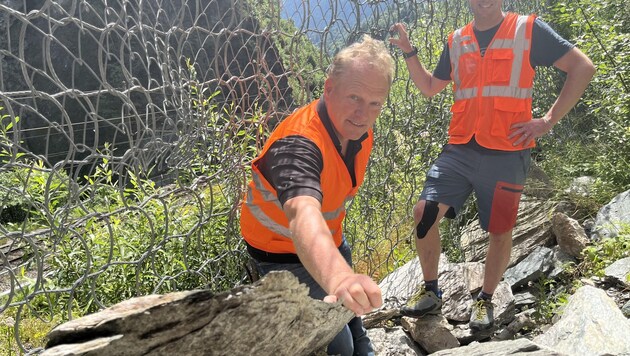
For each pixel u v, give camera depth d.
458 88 3.68
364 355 2.81
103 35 2.12
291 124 2.16
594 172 6.00
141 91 2.33
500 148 3.53
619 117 6.08
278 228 2.40
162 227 3.22
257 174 2.31
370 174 4.14
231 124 3.07
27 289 2.84
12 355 3.21
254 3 3.09
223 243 3.36
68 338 1.25
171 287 3.27
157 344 1.32
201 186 3.12
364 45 2.18
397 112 4.55
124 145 6.32
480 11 3.61
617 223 4.43
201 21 4.55
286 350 1.71
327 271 1.59
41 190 2.64
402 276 4.09
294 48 3.22
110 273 3.24
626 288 3.90
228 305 1.39
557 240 4.66
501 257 3.68
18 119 1.93
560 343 2.92
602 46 6.07
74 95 2.05
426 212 3.56
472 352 2.34
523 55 3.54
